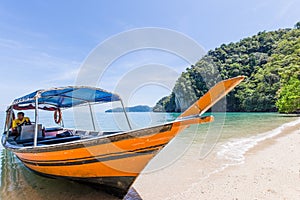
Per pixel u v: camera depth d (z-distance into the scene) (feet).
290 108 99.55
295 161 19.48
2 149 36.52
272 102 127.54
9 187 16.72
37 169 15.79
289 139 32.35
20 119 26.37
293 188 13.38
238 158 22.25
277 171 16.90
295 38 173.78
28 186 16.69
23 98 20.13
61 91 19.98
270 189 13.42
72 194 14.49
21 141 22.43
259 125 55.72
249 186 14.19
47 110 31.99
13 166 24.90
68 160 12.51
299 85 96.63
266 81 138.00
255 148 26.91
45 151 13.12
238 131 44.75
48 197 14.25
